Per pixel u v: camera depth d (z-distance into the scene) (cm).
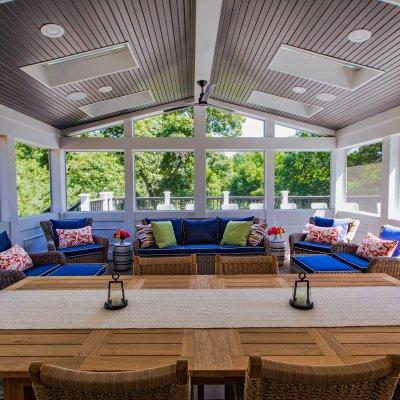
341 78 374
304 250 446
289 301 150
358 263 333
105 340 115
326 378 76
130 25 280
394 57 295
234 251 423
